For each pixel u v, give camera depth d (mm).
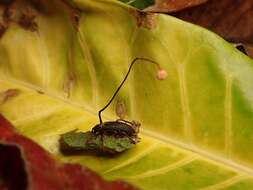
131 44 178
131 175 163
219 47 172
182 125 172
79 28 182
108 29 180
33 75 186
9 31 188
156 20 174
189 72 174
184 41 174
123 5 175
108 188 138
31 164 132
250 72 171
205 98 172
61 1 181
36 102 183
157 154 169
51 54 187
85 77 183
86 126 178
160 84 175
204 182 161
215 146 169
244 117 168
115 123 170
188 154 169
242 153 167
